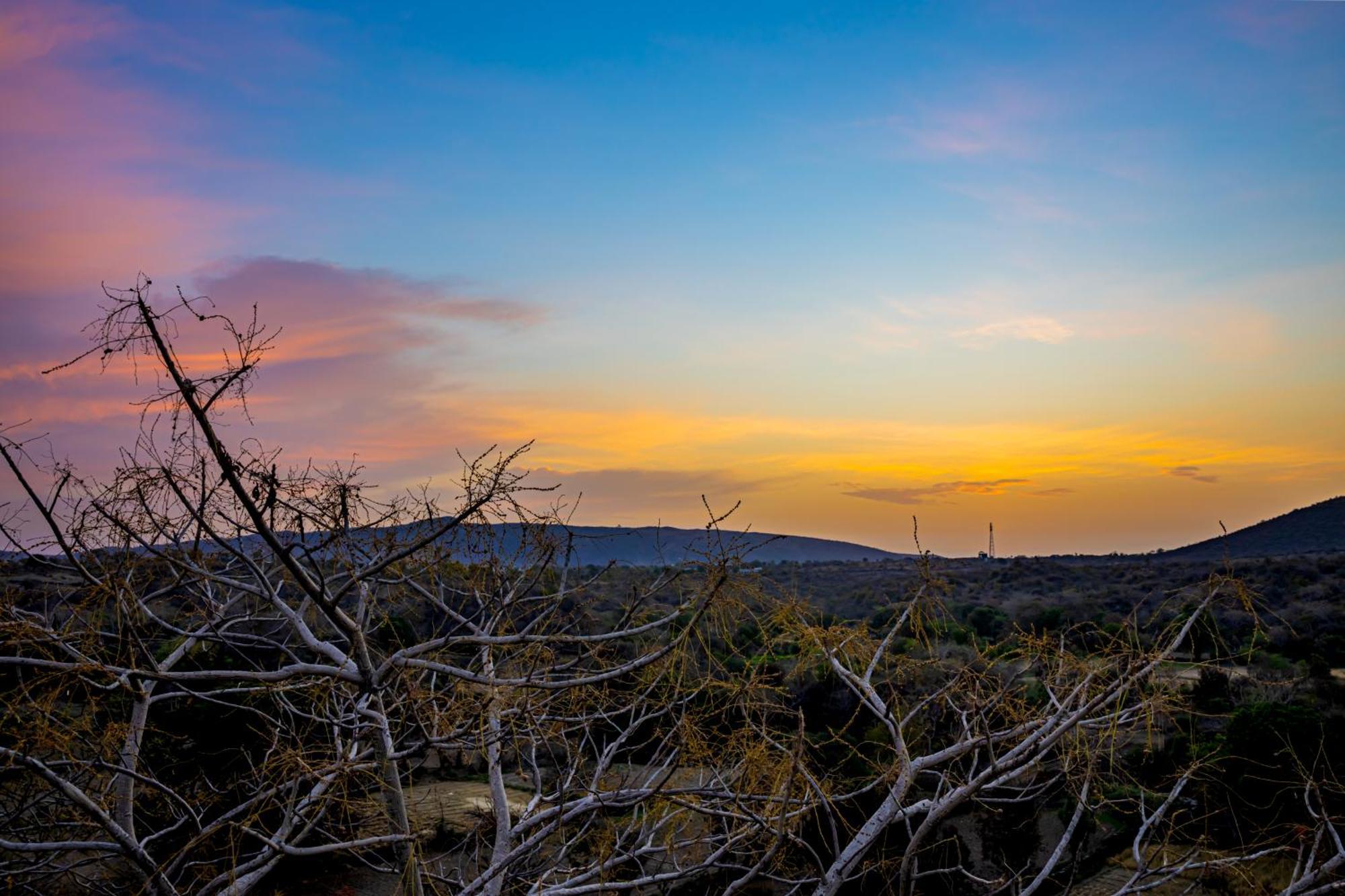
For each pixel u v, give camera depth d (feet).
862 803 34.42
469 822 34.53
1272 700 46.21
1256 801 36.04
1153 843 25.41
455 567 19.49
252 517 14.48
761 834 19.01
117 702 20.63
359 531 17.63
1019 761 19.92
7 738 18.12
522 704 17.81
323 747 17.80
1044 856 37.58
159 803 22.58
